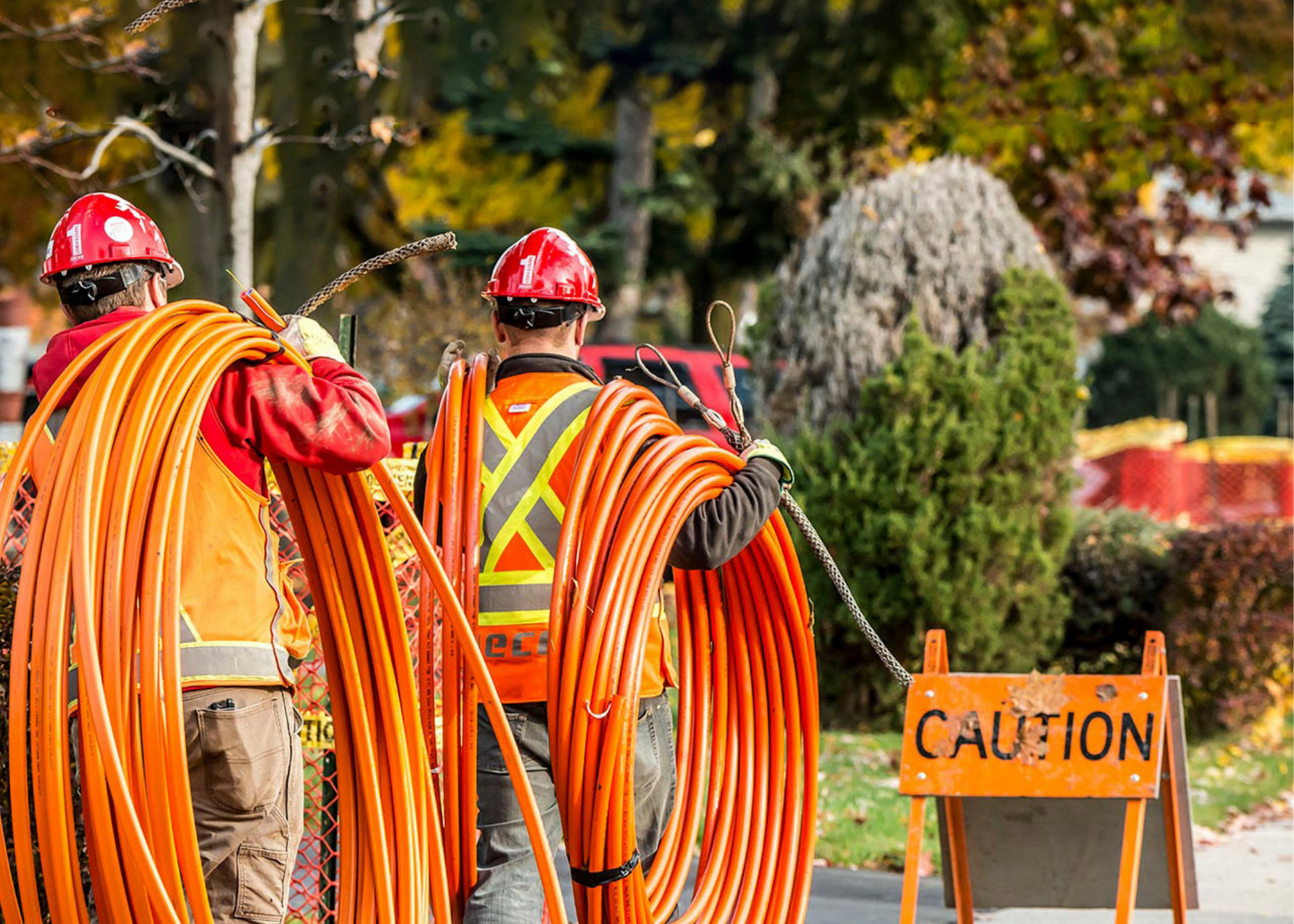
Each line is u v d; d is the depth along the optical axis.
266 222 23.11
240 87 17.03
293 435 5.99
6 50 23.17
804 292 18.19
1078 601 18.61
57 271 6.14
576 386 6.98
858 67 32.28
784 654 8.58
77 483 5.46
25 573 5.52
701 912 8.18
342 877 6.71
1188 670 18.02
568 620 6.56
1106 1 30.50
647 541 6.71
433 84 23.67
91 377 5.71
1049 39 30.83
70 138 18.45
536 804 6.74
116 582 5.47
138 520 5.58
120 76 23.86
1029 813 9.69
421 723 6.68
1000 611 17.00
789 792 8.54
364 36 19.47
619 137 37.09
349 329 7.90
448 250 6.77
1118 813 9.59
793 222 36.75
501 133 34.03
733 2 34.03
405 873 6.48
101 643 5.46
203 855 5.98
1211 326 64.81
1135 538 18.84
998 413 16.91
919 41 31.53
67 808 5.45
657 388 23.25
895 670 8.76
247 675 5.90
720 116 38.91
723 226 38.06
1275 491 40.62
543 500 6.79
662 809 7.25
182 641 5.82
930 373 16.89
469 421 6.90
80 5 20.50
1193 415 60.97
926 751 8.73
